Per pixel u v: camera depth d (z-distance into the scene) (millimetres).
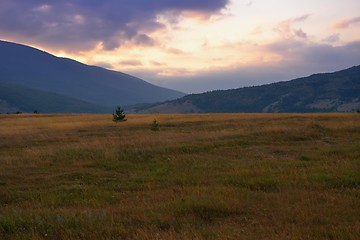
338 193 9711
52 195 10336
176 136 24625
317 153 16953
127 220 7652
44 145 23688
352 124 28547
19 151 20328
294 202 8914
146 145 20391
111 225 7164
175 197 9523
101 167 15492
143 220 7590
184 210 8203
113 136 27750
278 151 18375
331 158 15516
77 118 52781
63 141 25531
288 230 6770
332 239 6305
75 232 6906
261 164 14484
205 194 9703
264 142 21047
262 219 7582
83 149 18969
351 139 22547
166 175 13383
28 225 7395
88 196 10305
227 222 7520
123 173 14250
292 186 10750
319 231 6645
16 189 11672
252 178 11820
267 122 35469
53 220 7637
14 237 6770
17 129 36469
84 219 7609
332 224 7098
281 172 12625
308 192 9852
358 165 13484
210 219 7824
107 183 12328
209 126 34188
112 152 17766
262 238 6328
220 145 20062
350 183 10891
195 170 14008
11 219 7672
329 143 21250
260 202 8961
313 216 7578
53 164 16047
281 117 42906
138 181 12578
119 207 8734
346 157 15703
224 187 10539
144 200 9469
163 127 35844
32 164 15844
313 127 26312
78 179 13148
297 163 14461
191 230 6848
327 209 8102
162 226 7312
